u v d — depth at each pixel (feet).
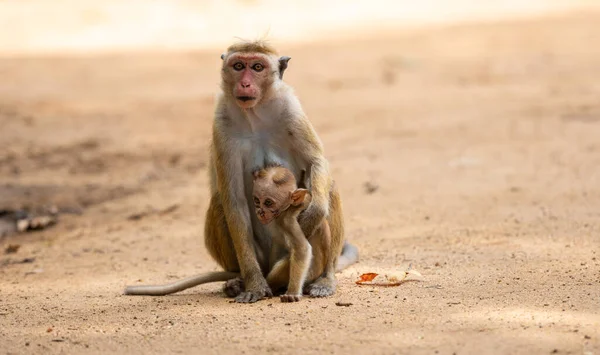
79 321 30.35
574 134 66.08
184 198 55.57
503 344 25.05
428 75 105.81
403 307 29.50
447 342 25.43
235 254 34.09
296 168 33.65
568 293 30.45
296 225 31.40
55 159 68.08
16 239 49.39
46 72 112.06
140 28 148.46
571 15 162.81
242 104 31.83
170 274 38.55
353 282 34.09
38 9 161.27
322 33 146.72
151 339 27.43
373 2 183.32
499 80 98.89
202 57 123.03
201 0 171.01
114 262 41.81
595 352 24.16
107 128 79.30
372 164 60.23
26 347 27.37
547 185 51.16
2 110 86.89
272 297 32.53
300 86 100.01
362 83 101.14
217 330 27.91
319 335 26.68
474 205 47.83
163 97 94.73
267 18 161.89
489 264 35.81
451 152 62.49
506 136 67.05
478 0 189.67
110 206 54.85
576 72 101.60
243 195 33.32
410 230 43.73
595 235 39.81
